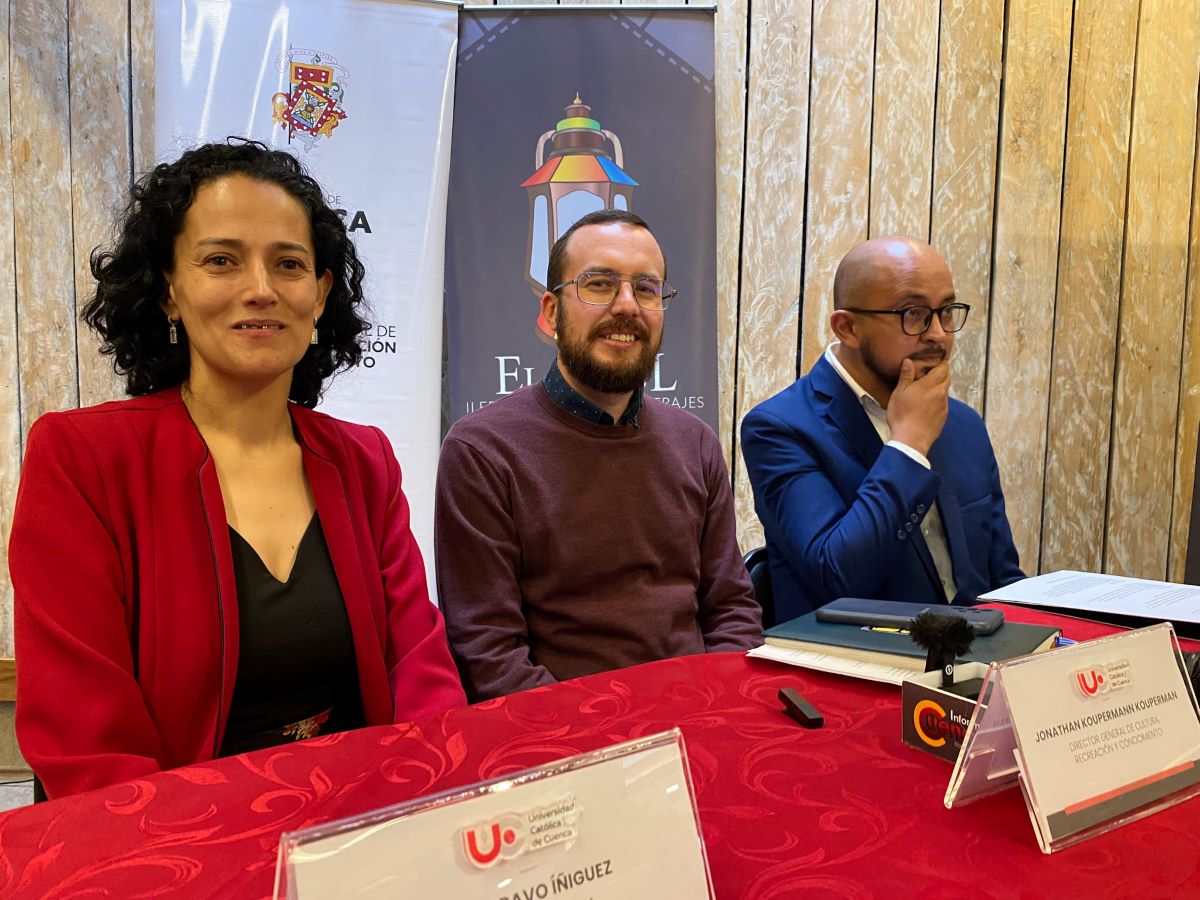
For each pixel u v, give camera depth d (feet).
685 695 3.26
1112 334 9.18
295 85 7.46
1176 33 8.86
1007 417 9.11
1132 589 4.50
